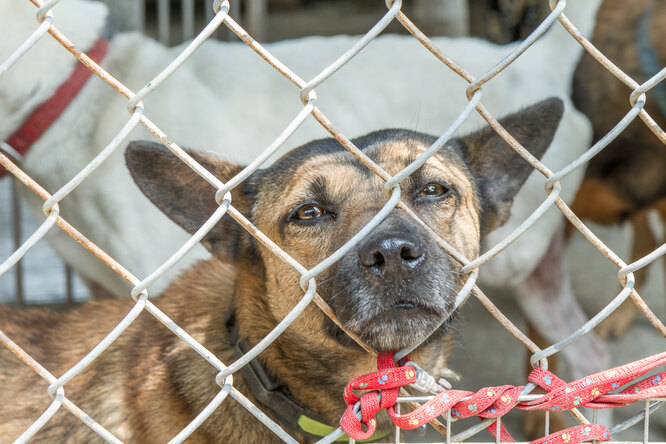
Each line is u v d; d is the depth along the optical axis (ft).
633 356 18.24
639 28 14.97
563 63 14.99
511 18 18.80
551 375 5.97
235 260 9.28
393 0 5.35
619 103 15.25
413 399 5.88
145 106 13.57
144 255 13.29
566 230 16.97
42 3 4.86
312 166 8.78
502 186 10.27
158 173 8.95
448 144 9.75
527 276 15.17
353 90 14.33
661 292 21.16
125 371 9.21
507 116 9.96
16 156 13.19
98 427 5.45
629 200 16.26
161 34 21.24
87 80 13.12
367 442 9.04
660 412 15.84
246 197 9.34
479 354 18.34
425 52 14.75
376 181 8.58
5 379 9.69
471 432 5.96
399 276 7.48
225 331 9.04
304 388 8.98
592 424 6.04
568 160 14.48
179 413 8.69
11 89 12.49
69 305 18.92
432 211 8.81
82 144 13.25
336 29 43.34
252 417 8.66
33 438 9.28
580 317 15.62
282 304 8.73
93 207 13.35
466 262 5.90
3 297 19.39
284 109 14.15
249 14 22.45
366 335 7.77
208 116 13.79
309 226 8.55
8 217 22.39
